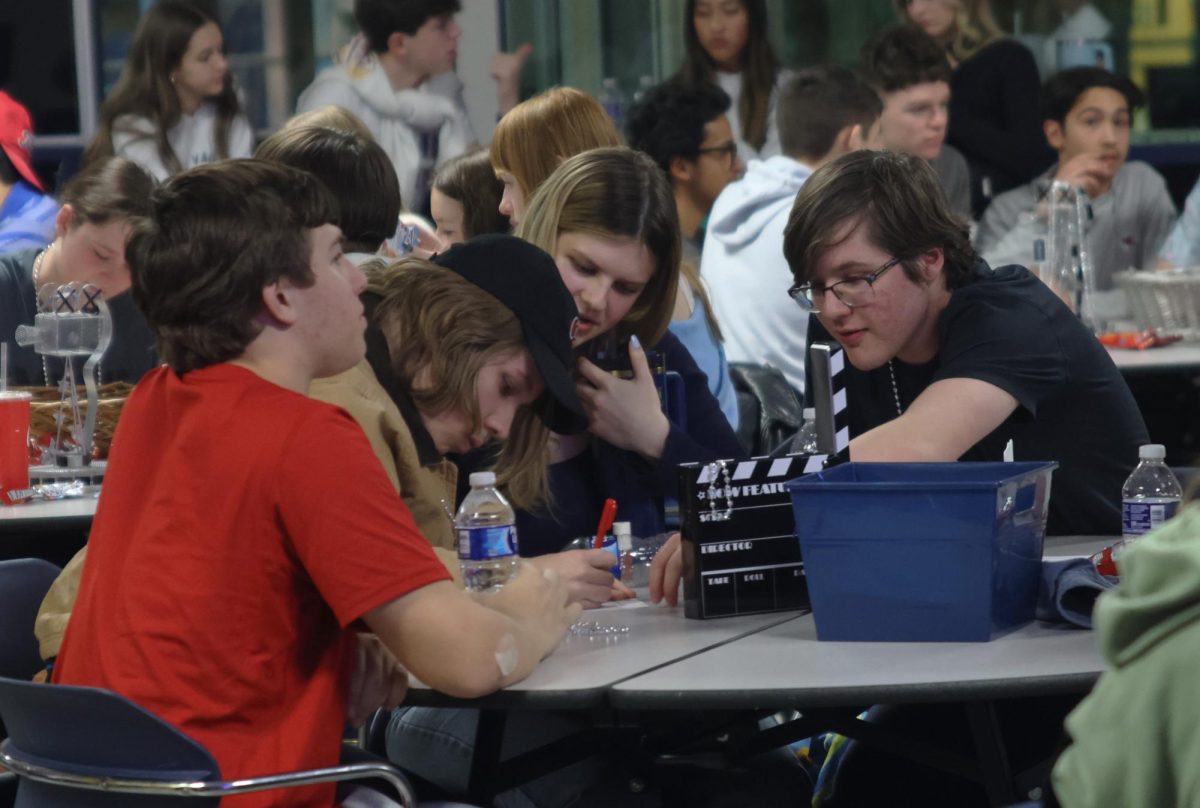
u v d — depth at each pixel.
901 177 4.30
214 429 3.21
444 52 10.40
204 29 9.61
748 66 10.93
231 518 3.17
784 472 4.07
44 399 6.64
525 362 3.93
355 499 3.16
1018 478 3.62
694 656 3.61
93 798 3.17
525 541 4.70
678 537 4.21
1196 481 2.28
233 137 9.84
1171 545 2.08
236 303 3.23
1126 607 2.10
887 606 3.63
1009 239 9.72
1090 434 4.53
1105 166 9.84
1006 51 10.64
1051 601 3.71
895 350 4.38
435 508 4.00
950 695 3.27
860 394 4.82
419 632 3.19
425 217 10.48
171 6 9.63
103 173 6.88
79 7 11.26
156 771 3.06
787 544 4.07
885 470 3.87
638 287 4.70
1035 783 4.04
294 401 3.23
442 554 3.88
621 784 4.18
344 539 3.14
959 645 3.58
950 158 10.54
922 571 3.59
